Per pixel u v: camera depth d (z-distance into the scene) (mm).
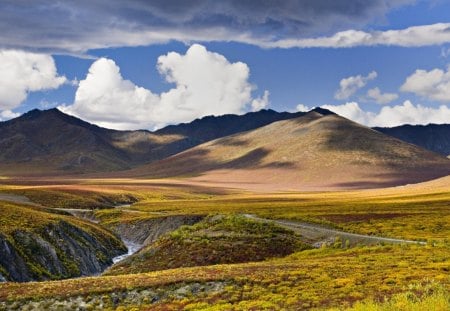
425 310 25344
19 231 81062
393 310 25859
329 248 74188
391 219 107375
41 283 53156
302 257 67312
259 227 88750
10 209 95750
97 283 50719
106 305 44000
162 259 80375
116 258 103312
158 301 43781
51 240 86812
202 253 77625
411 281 38844
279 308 34719
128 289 46812
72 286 49844
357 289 38188
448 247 61344
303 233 87812
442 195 181000
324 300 35594
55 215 108250
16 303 45188
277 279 44969
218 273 50750
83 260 89750
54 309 43594
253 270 51562
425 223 99250
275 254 76125
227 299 40719
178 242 84312
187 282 47125
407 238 80625
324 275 44562
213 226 92500
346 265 49906
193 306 39469
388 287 37250
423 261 49750
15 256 73062
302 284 42375
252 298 39969
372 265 49031
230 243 80188
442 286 33375
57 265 80938
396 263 49156
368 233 89938
